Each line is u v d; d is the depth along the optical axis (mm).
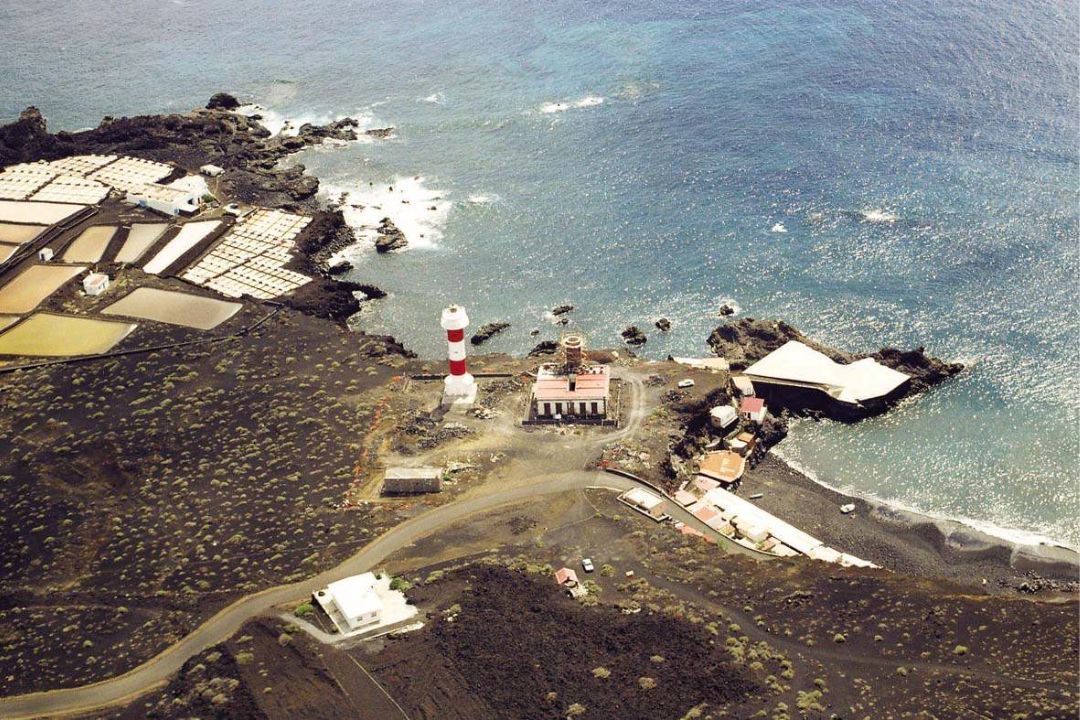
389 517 142875
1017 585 138375
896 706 104562
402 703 109500
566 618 121250
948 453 160750
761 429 165375
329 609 124000
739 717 104250
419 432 159375
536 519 142000
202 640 122750
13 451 154750
